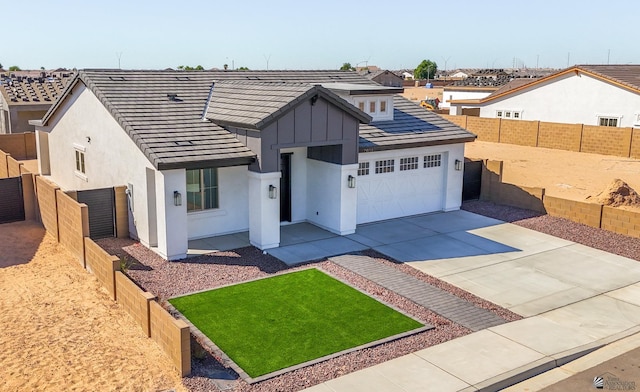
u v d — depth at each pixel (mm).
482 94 55250
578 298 13656
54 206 17172
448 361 10555
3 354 10625
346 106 17000
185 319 12047
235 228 17984
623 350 11258
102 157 18828
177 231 15391
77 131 20859
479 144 38594
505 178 27734
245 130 16391
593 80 35000
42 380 9758
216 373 10023
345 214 17984
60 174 23656
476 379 9945
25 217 19688
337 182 17781
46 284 14023
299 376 9969
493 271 15305
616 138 32906
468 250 16984
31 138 31312
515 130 38062
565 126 35250
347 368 10258
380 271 15055
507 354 10852
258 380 9797
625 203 21078
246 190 18000
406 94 84562
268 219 16406
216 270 14852
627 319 12578
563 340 11508
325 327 11812
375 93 20609
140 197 16438
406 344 11180
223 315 12266
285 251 16406
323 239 17594
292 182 18859
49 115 23219
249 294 13375
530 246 17422
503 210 21719
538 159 32438
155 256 15750
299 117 16312
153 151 15031
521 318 12500
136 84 18984
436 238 18078
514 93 39969
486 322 12234
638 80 34375
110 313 12414
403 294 13570
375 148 18750
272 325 11859
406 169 20328
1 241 17328
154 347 10906
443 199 21516
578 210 19984
